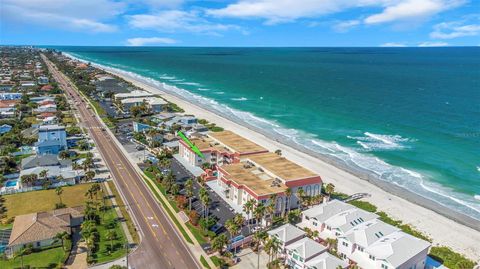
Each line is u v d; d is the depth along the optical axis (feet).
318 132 618.03
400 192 399.44
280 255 268.82
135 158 473.67
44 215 290.35
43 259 255.50
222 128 623.36
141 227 304.71
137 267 252.01
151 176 410.11
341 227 286.25
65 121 643.45
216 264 257.96
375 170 457.68
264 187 341.41
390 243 257.75
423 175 441.68
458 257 278.26
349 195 388.57
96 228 298.35
